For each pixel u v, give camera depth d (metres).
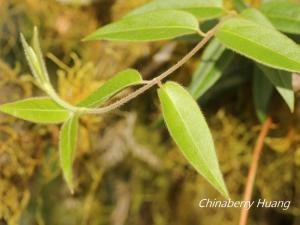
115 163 0.32
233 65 0.27
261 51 0.18
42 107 0.18
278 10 0.22
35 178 0.31
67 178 0.18
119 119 0.32
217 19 0.24
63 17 0.31
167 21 0.19
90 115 0.30
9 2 0.31
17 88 0.30
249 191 0.25
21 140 0.29
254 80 0.27
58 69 0.31
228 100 0.31
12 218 0.29
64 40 0.31
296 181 0.31
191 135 0.17
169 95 0.17
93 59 0.31
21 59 0.31
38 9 0.31
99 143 0.32
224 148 0.32
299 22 0.22
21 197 0.30
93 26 0.31
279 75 0.21
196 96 0.24
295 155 0.30
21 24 0.31
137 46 0.31
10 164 0.29
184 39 0.25
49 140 0.30
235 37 0.18
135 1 0.31
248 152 0.31
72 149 0.18
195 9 0.22
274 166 0.31
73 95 0.30
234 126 0.31
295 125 0.29
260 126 0.30
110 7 0.31
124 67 0.31
